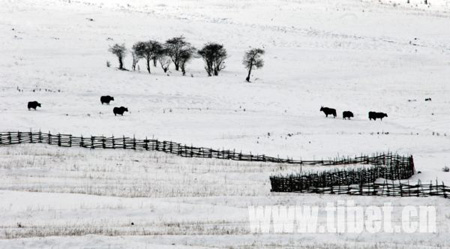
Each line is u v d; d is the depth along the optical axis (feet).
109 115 277.44
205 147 226.17
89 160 191.83
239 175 178.81
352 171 166.09
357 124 284.20
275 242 96.68
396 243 99.66
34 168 172.86
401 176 178.91
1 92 308.40
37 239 86.43
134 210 121.08
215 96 336.70
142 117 276.82
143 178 167.02
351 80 407.64
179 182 162.81
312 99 345.51
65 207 121.08
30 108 276.62
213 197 139.74
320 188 155.84
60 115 268.62
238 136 250.98
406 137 254.06
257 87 367.86
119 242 85.76
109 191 143.74
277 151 228.22
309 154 225.35
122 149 212.43
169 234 99.91
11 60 392.47
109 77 368.68
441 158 216.33
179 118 278.46
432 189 145.18
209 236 98.48
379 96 362.33
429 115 315.17
